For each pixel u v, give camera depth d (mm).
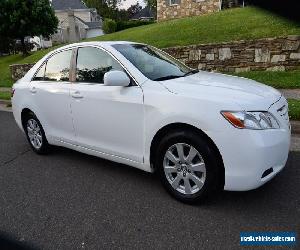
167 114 3486
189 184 3553
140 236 3152
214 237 3051
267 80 8844
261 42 9695
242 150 3139
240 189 3262
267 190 3783
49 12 30000
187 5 20719
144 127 3732
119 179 4398
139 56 4297
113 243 3084
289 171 4230
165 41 12938
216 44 10375
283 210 3383
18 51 37812
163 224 3305
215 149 3320
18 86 5625
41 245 3135
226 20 13703
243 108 3197
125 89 3906
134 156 3959
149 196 3877
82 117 4441
